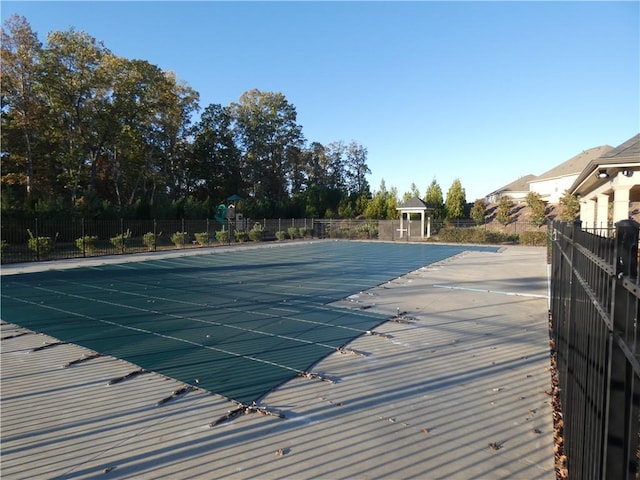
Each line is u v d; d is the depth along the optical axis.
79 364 5.40
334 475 3.02
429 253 23.05
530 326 7.31
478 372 5.09
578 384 2.82
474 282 12.61
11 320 7.73
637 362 1.27
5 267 15.90
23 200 26.06
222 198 48.91
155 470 3.10
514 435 3.58
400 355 5.73
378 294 10.55
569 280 3.78
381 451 3.34
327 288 11.45
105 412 4.04
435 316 8.08
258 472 3.06
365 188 65.19
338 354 5.80
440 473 3.04
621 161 8.67
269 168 54.66
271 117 54.31
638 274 1.51
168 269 15.72
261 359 5.59
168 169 44.75
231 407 4.16
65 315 8.14
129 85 32.78
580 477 2.53
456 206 40.78
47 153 31.50
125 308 8.80
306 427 3.74
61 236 24.28
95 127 32.44
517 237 30.25
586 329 2.53
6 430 3.70
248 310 8.63
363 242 32.62
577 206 32.09
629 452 1.48
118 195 38.72
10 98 28.69
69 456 3.29
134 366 5.32
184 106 44.34
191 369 5.21
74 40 30.08
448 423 3.81
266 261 18.80
